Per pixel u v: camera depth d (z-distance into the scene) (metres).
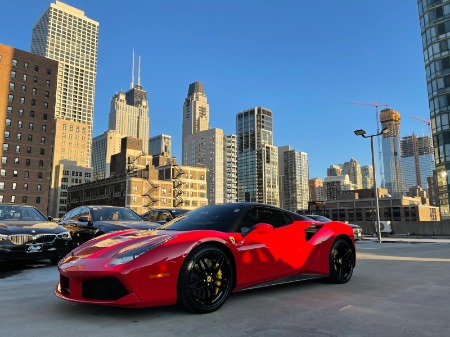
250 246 4.70
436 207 117.25
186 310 4.06
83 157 169.38
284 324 3.70
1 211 8.83
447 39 45.84
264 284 4.85
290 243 5.28
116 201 101.31
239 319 3.86
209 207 5.55
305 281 6.25
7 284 6.03
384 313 4.14
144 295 3.67
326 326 3.63
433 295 5.14
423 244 19.00
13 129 93.31
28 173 94.56
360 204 113.50
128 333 3.38
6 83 93.31
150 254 3.81
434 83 46.66
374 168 22.84
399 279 6.55
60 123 164.00
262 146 195.38
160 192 105.00
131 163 125.19
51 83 101.56
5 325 3.63
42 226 7.88
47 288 5.65
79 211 10.45
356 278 6.66
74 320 3.80
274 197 195.50
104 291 3.76
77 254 4.27
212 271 4.23
